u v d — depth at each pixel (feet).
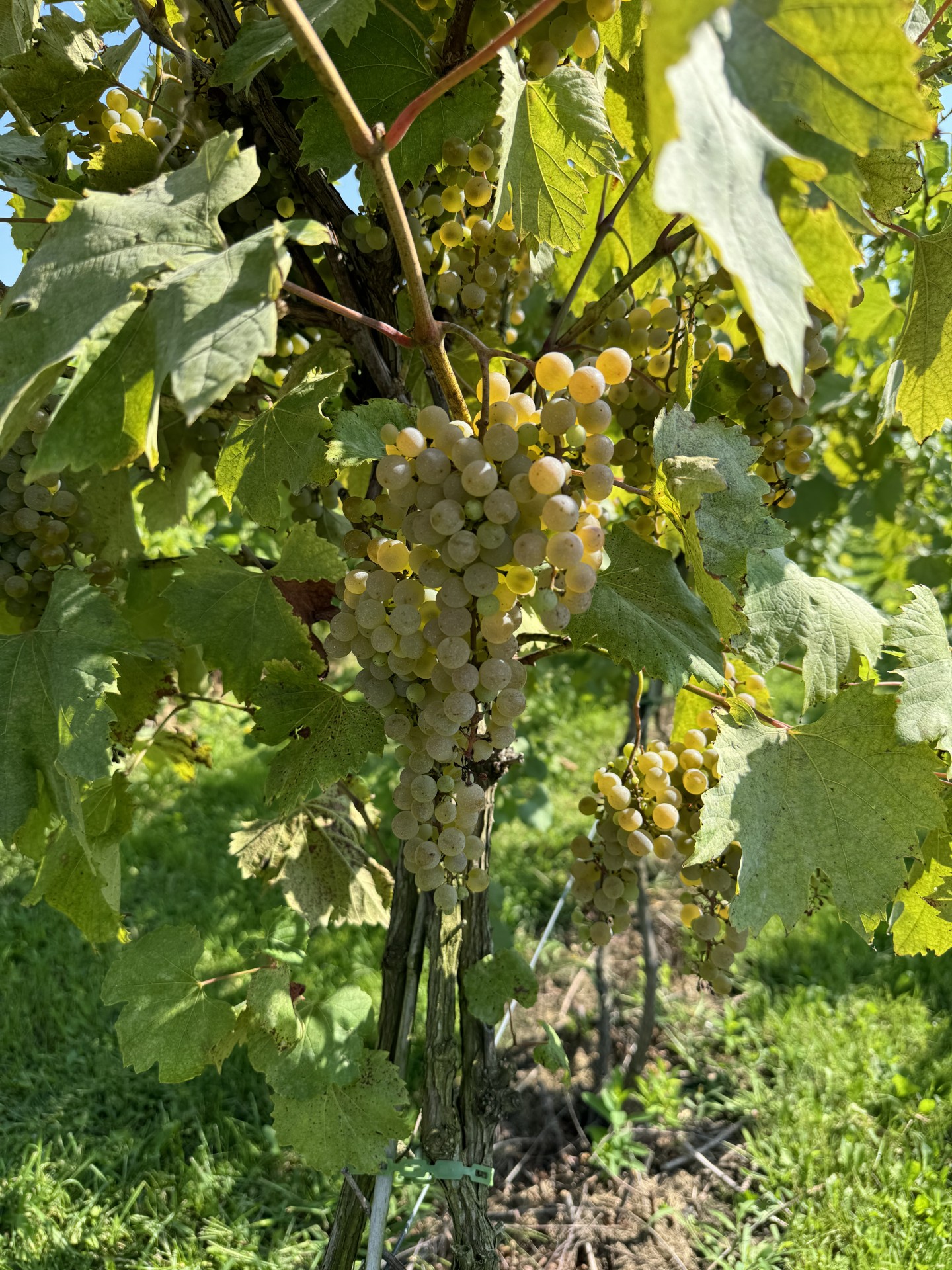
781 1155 3.51
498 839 5.67
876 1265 3.04
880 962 4.55
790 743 1.76
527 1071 3.94
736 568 1.62
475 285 1.84
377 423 1.65
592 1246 3.19
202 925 4.62
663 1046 4.10
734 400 1.93
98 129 1.92
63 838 1.98
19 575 1.91
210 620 1.80
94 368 1.26
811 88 0.97
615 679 5.04
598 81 1.73
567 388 1.37
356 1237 2.21
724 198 0.84
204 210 1.34
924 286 1.91
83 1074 3.77
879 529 4.95
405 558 1.46
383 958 2.17
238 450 1.70
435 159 1.59
